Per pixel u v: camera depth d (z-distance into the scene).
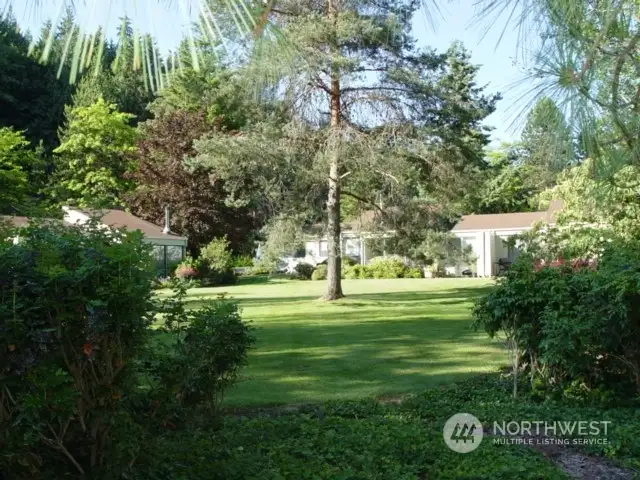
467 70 19.25
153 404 4.49
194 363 5.00
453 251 21.75
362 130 19.89
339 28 16.84
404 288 28.64
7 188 24.12
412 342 11.95
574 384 6.77
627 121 2.99
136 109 43.12
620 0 2.78
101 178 37.59
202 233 37.91
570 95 2.88
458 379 8.44
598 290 6.29
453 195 21.02
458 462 4.77
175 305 5.30
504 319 7.17
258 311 18.47
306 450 5.04
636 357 6.54
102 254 3.58
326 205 21.25
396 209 20.50
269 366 9.55
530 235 10.22
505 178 43.53
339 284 22.31
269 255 20.42
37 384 3.29
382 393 7.70
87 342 3.43
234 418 6.34
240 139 19.59
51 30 1.59
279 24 2.24
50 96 39.09
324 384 8.24
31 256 3.50
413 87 18.92
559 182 10.55
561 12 2.73
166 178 37.84
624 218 9.43
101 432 3.71
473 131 20.50
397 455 4.94
